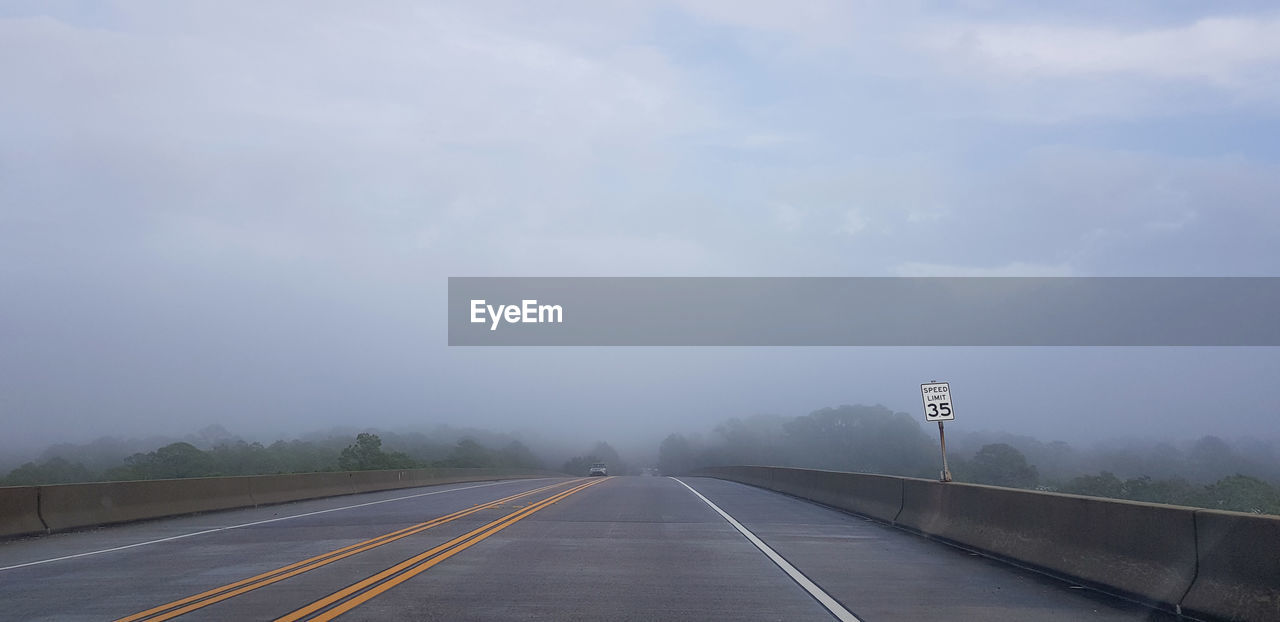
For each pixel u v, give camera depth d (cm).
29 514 1938
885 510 2203
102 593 1150
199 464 6128
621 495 3466
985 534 1566
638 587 1187
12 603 1081
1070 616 1005
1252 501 1997
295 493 3269
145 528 2123
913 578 1277
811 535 1873
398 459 6912
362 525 2103
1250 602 893
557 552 1548
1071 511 1277
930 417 1942
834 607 1057
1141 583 1074
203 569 1364
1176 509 1034
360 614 998
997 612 1027
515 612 1016
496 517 2302
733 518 2302
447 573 1299
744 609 1043
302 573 1302
